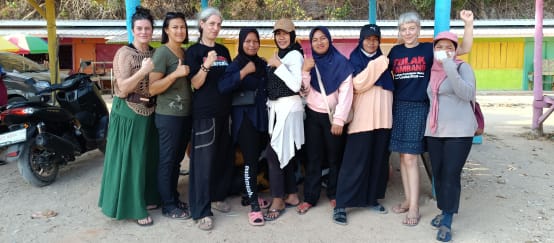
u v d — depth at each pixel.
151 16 3.30
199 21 3.26
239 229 3.24
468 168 4.83
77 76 4.89
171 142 3.28
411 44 3.23
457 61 3.02
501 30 15.43
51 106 4.43
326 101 3.28
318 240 3.04
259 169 3.92
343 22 15.94
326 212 3.54
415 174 3.32
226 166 3.59
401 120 3.26
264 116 3.37
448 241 3.00
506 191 4.04
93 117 4.95
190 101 3.31
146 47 3.34
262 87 3.36
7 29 15.22
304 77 3.24
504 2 19.53
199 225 3.24
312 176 3.55
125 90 3.06
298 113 3.30
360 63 3.28
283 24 3.24
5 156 4.17
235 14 18.72
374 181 3.47
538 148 5.86
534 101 6.81
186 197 3.92
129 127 3.24
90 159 5.47
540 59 6.72
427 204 3.71
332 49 3.32
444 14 3.52
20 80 8.25
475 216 3.44
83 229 3.27
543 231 3.15
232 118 3.37
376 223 3.32
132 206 3.29
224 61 3.27
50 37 7.05
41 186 4.32
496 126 7.78
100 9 18.39
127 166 3.25
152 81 3.12
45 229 3.28
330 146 3.44
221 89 3.14
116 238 3.10
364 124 3.26
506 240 3.01
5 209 3.71
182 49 3.35
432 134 3.01
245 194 3.72
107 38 14.64
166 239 3.08
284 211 3.58
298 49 3.32
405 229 3.22
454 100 2.96
